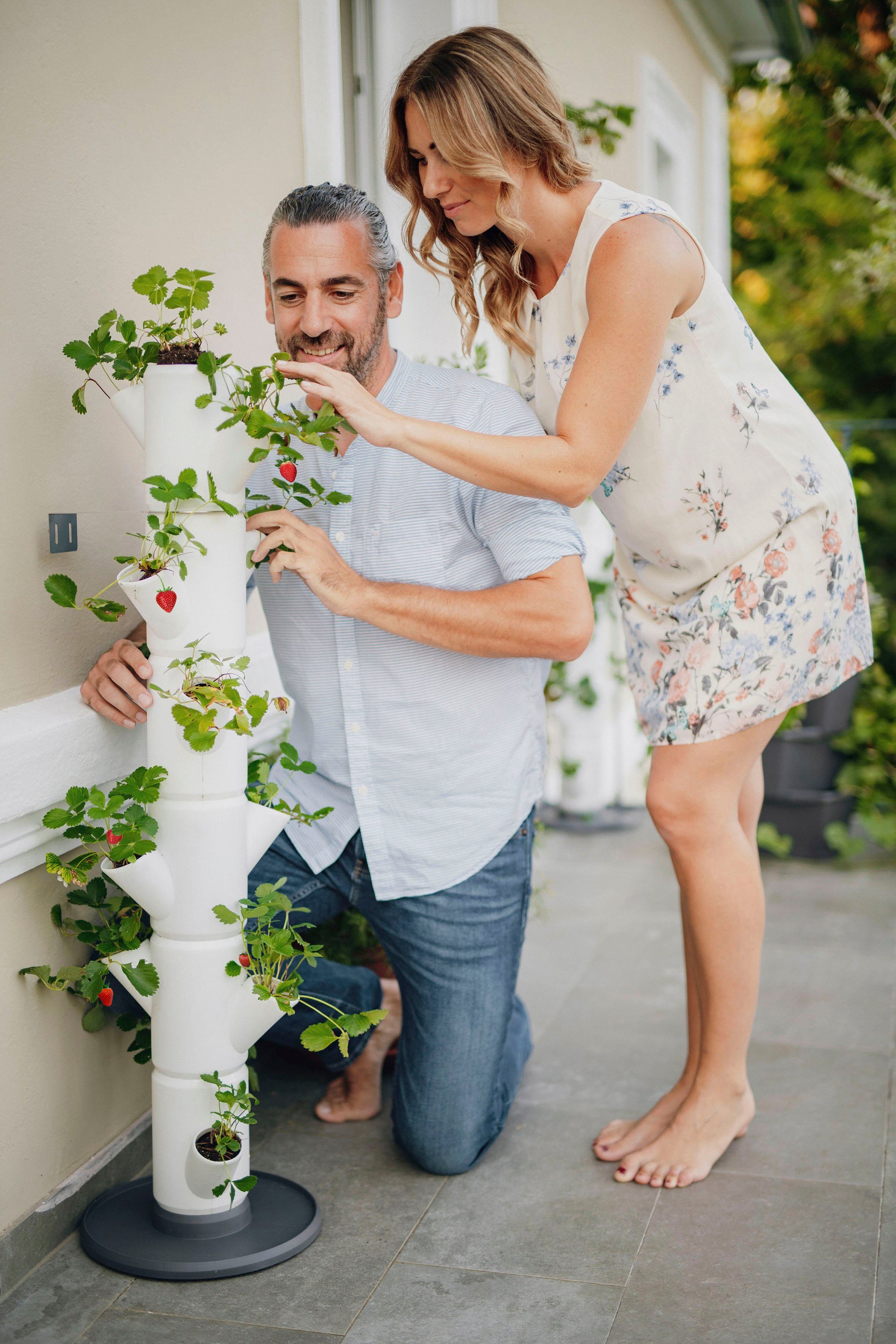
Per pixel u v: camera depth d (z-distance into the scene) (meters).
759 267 9.24
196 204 2.15
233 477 1.61
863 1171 2.04
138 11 1.95
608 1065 2.47
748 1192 1.98
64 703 1.77
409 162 1.87
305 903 2.06
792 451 1.91
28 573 1.72
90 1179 1.89
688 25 5.41
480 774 1.94
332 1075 2.44
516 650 1.81
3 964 1.69
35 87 1.69
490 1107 2.03
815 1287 1.72
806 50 6.21
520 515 1.83
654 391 1.85
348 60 3.10
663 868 3.87
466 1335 1.62
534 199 1.82
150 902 1.66
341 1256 1.80
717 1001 2.02
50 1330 1.63
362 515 1.90
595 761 4.35
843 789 3.95
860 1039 2.58
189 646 1.62
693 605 1.99
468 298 2.00
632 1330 1.63
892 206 7.14
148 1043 1.90
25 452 1.70
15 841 1.66
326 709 1.96
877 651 4.48
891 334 8.91
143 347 1.62
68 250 1.78
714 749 1.96
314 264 1.73
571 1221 1.90
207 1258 1.74
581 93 4.14
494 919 1.99
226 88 2.26
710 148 6.11
